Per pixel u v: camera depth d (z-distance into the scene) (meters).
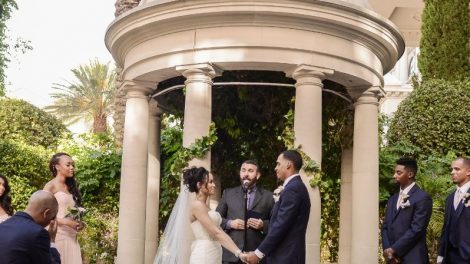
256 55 9.51
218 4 9.39
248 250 8.64
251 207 8.87
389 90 28.58
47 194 5.18
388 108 28.83
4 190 7.32
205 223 7.39
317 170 9.48
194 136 9.67
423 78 15.20
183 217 8.70
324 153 12.24
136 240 10.65
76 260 8.16
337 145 12.03
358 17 9.83
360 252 10.44
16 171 15.30
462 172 7.84
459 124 13.24
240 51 9.54
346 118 11.84
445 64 14.84
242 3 9.32
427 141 13.39
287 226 6.84
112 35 10.83
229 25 9.57
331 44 9.80
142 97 10.85
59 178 8.27
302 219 6.96
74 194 8.37
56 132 21.50
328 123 12.12
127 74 10.83
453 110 13.35
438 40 15.01
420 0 22.42
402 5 22.97
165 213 12.65
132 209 10.70
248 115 12.55
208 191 7.60
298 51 9.59
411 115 13.76
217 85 11.07
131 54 10.70
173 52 9.89
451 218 7.90
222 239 7.31
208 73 9.72
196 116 9.68
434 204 11.94
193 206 7.51
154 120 12.18
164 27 9.92
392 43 10.68
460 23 14.86
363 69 10.30
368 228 10.48
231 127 12.47
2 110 20.53
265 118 12.62
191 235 8.64
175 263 8.63
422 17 15.55
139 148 10.78
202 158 9.69
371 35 10.17
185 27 9.80
